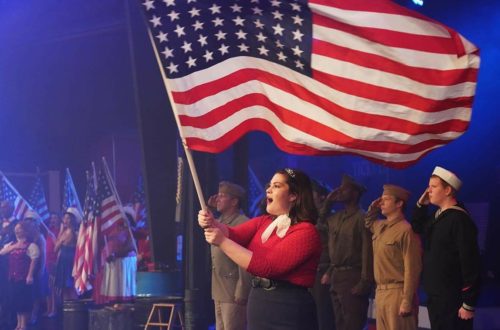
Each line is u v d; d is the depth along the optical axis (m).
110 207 14.06
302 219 5.66
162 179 12.45
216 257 9.42
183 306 11.98
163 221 12.43
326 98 5.39
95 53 23.72
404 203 8.35
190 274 11.95
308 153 5.48
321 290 10.13
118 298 13.56
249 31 5.48
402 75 5.30
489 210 17.38
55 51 23.75
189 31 5.46
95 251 13.92
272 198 5.70
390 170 19.98
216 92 5.45
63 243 16.92
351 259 9.32
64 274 16.92
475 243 7.30
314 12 5.38
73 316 13.52
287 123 5.46
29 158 25.06
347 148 5.42
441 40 5.27
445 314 7.41
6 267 15.90
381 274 8.37
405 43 5.27
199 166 12.31
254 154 23.67
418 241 8.17
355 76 5.35
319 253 5.64
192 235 11.99
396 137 5.38
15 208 18.27
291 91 5.45
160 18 5.46
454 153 18.34
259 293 5.66
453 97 5.30
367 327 12.67
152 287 11.94
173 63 5.43
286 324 5.56
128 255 13.80
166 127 12.53
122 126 24.53
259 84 5.48
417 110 5.32
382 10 5.31
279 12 5.44
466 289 7.24
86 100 24.55
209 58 5.45
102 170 14.23
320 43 5.39
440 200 7.59
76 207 17.94
